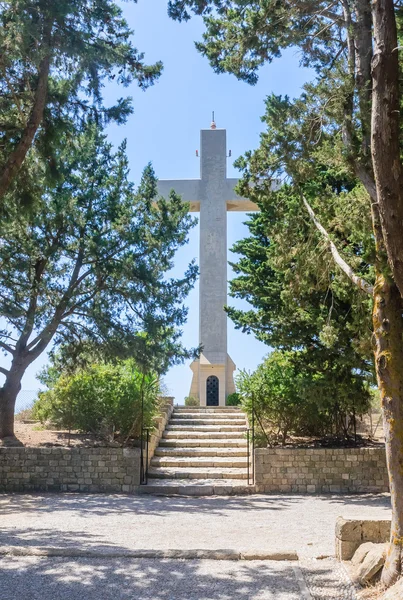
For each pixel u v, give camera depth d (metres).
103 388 18.02
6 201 14.09
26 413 23.00
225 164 26.69
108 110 14.15
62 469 16.11
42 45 10.88
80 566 7.79
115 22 13.21
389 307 7.09
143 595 6.71
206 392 25.70
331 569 7.69
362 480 15.93
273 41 10.86
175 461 17.55
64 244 18.45
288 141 10.08
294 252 10.98
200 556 8.24
